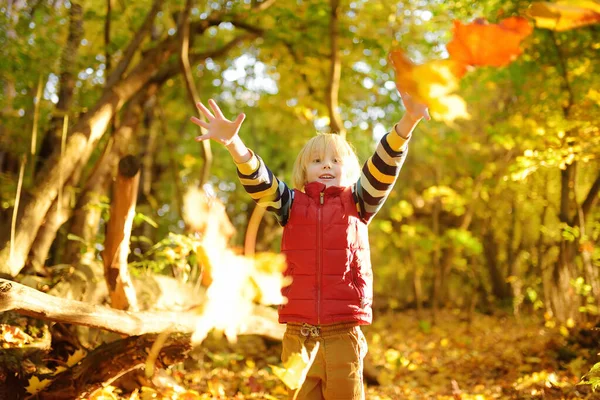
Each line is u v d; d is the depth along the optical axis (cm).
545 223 1330
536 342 730
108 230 446
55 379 360
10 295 317
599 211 964
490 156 1170
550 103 790
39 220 529
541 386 514
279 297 262
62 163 543
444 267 1406
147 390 409
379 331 1133
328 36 827
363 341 291
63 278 496
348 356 284
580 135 685
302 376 257
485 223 1358
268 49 862
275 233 907
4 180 697
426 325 1100
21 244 509
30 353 385
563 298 905
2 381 357
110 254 446
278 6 803
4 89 692
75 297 487
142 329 371
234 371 626
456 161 1193
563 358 630
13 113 706
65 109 691
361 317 288
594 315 788
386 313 1433
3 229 513
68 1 710
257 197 296
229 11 798
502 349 763
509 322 1179
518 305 1262
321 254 292
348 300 288
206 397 454
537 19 170
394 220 1449
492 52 161
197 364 631
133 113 697
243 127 1355
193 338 269
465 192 1207
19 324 405
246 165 291
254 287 262
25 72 638
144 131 1061
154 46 727
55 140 691
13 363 365
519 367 615
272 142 1291
